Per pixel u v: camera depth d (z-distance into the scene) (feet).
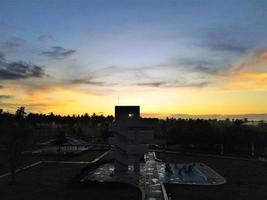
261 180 206.08
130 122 226.58
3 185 184.03
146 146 224.53
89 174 227.81
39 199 153.58
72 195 163.12
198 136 378.94
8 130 220.84
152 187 186.29
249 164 278.46
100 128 644.27
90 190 175.73
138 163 236.63
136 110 231.91
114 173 228.22
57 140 411.95
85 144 475.31
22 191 169.78
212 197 159.84
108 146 444.14
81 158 314.14
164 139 505.25
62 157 318.86
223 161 298.35
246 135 360.69
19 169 233.96
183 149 388.57
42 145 449.48
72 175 217.97
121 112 231.30
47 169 243.40
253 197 160.35
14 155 194.80
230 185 190.08
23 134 213.25
